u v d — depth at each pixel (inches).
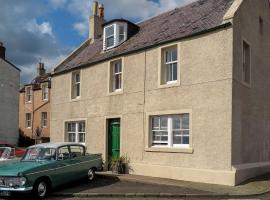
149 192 523.5
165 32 716.0
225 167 570.9
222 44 594.2
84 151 613.0
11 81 1438.2
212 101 596.1
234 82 586.2
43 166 519.2
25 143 1560.0
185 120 637.3
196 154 606.9
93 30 1026.1
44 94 1593.3
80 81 870.4
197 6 754.8
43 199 507.5
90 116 824.3
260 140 683.4
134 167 693.9
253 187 547.2
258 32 698.8
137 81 719.1
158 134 678.5
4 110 1402.6
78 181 613.0
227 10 637.3
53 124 937.5
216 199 489.1
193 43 632.4
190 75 630.5
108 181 627.8
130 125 721.0
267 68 733.3
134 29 829.2
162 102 667.4
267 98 725.9
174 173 630.5
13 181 491.2
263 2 730.2
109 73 785.6
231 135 569.9
